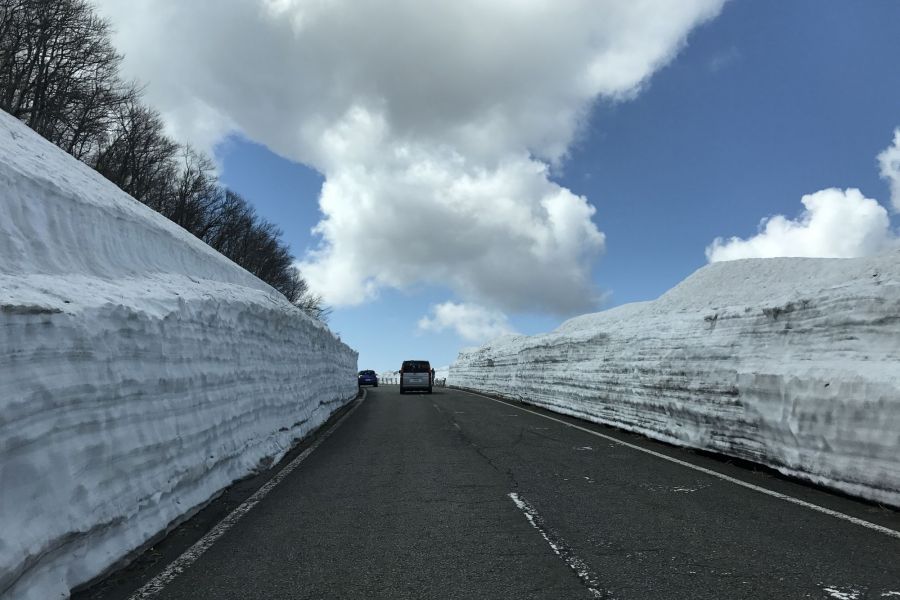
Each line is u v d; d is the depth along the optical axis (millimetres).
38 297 3904
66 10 27250
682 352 10227
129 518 4535
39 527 3428
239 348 8266
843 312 7309
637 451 9797
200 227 43969
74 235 6461
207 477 6473
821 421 6594
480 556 4465
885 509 5703
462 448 10266
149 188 36375
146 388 5125
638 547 4633
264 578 4055
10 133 7211
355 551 4633
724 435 8773
